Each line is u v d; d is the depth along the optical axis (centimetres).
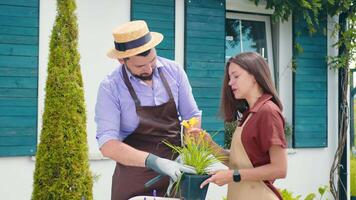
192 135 276
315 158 587
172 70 317
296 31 571
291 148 570
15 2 437
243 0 553
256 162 258
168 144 291
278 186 564
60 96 346
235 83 263
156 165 261
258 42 580
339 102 598
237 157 263
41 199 344
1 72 432
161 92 307
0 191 438
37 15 445
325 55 586
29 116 443
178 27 511
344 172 600
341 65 577
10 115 436
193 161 252
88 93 471
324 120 586
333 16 589
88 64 471
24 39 440
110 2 480
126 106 298
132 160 271
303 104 575
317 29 582
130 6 488
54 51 352
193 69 513
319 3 556
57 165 343
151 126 303
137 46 281
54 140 343
